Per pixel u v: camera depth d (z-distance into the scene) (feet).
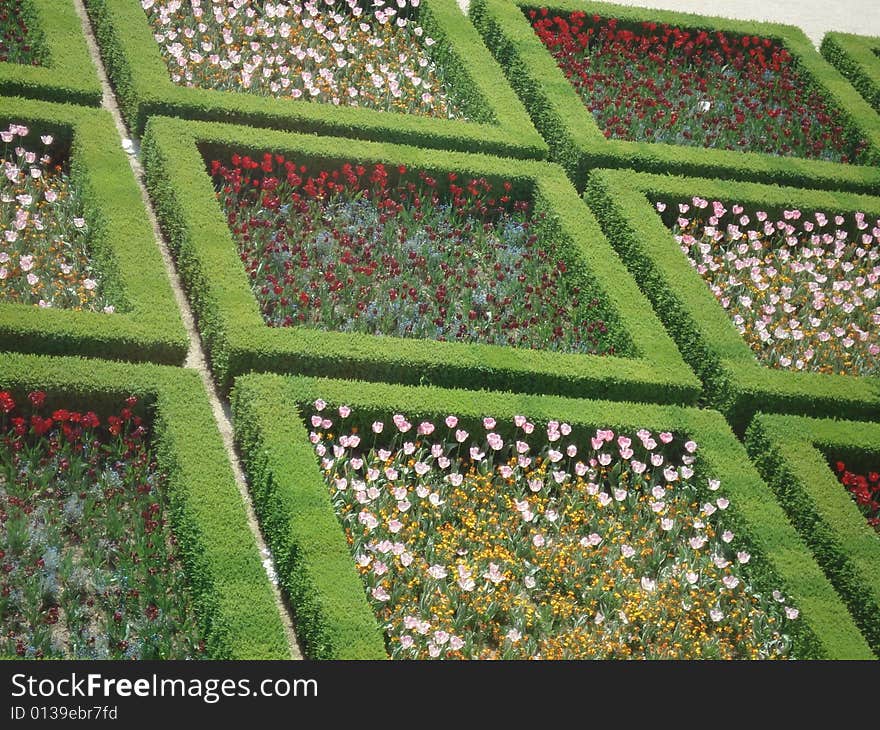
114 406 47.34
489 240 60.59
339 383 49.70
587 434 50.60
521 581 44.91
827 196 67.62
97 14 69.21
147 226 54.95
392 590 43.11
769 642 44.27
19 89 61.26
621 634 43.55
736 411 54.80
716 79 77.46
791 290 60.64
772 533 47.55
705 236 64.49
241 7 70.59
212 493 43.83
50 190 54.95
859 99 77.30
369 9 75.10
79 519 43.16
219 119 63.46
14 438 44.65
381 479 47.34
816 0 90.12
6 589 39.68
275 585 43.78
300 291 54.75
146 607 40.75
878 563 47.34
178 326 50.72
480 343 54.29
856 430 53.36
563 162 68.28
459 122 66.85
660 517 48.21
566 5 78.38
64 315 49.78
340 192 61.67
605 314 57.36
